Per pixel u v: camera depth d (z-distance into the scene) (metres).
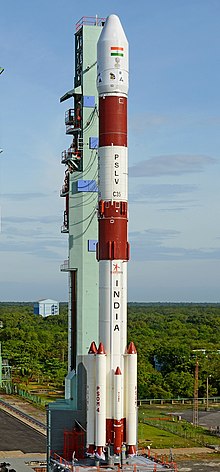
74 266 76.94
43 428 109.19
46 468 80.50
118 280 71.25
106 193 71.94
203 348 195.38
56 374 165.00
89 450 70.00
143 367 157.12
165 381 148.50
